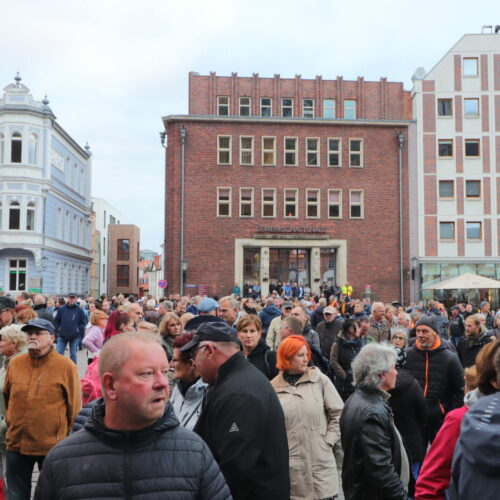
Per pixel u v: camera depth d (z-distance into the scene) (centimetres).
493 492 242
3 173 3769
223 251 3806
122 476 256
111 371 258
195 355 409
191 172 3816
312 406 536
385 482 397
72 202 4725
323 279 3888
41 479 263
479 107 4059
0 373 643
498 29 4269
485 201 4012
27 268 3866
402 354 776
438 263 3953
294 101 4125
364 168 3950
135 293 8031
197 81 4059
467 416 259
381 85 4197
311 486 519
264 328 1336
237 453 353
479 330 943
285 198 3897
